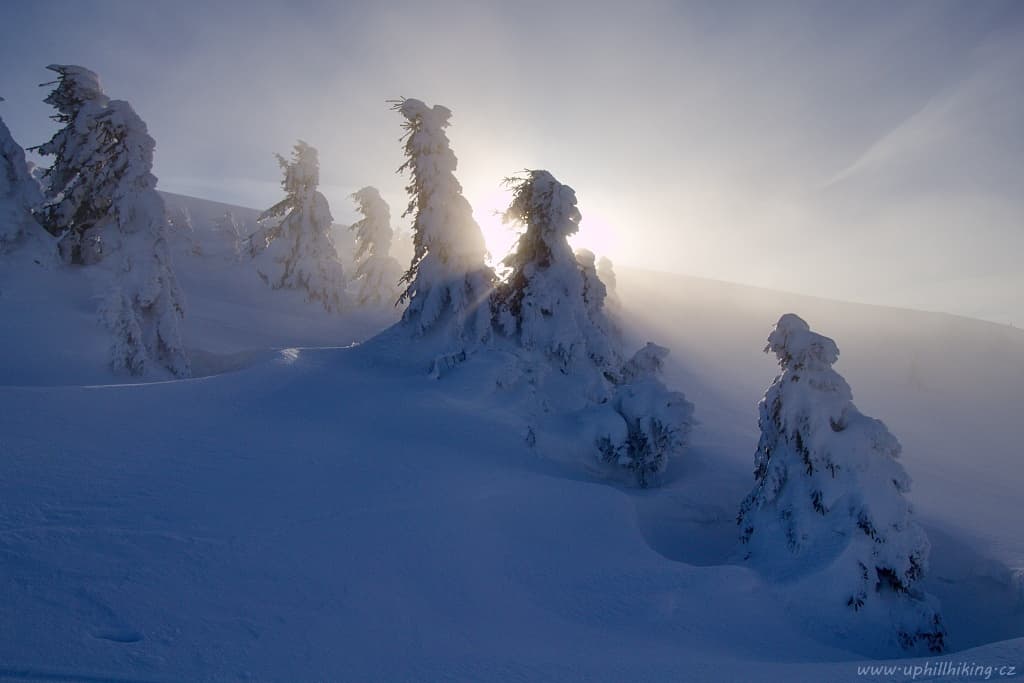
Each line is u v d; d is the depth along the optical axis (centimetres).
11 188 2995
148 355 2722
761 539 1332
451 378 2180
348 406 1858
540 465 1770
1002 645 736
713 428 3075
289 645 658
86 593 690
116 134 2883
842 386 1397
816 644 999
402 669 632
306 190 4975
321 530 992
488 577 984
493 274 2608
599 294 2708
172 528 898
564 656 712
